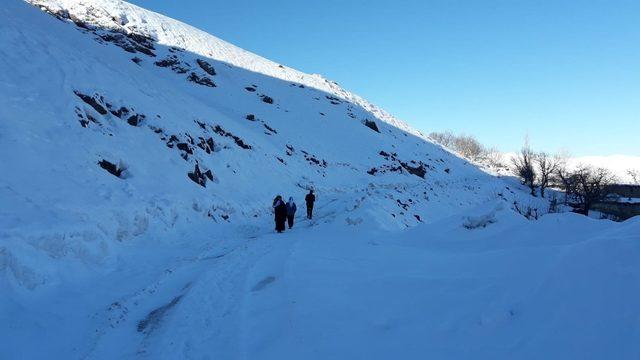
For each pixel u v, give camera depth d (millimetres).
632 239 4543
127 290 8922
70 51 22391
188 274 9672
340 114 65062
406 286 6375
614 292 3961
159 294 8367
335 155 47031
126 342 6355
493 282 5445
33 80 16953
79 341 6645
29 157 12586
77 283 8977
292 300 6793
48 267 8703
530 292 4699
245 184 24641
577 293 4219
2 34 18406
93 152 15211
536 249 5809
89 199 12164
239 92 54344
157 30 61438
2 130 13000
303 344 5297
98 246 10570
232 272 9156
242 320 6375
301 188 30422
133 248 11977
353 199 19469
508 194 58625
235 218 19078
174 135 21906
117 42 51219
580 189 58375
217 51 67250
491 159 110812
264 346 5477
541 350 3809
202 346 5762
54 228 9484
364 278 7281
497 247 8070
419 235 10594
